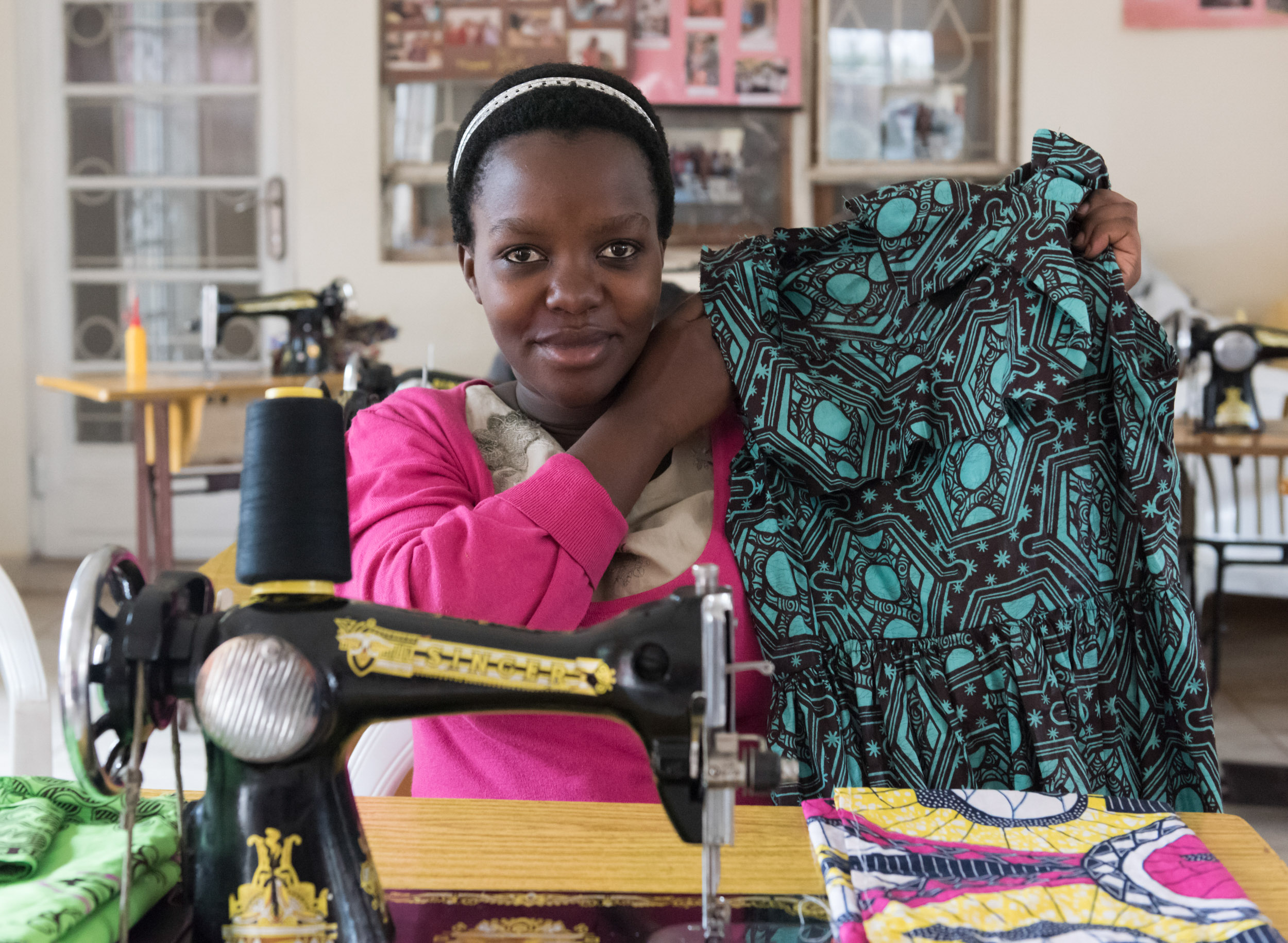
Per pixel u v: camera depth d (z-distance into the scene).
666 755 0.62
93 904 0.58
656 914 0.64
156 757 2.27
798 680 0.95
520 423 1.02
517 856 0.71
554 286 0.90
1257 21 4.73
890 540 0.99
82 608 0.55
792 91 4.82
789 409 0.96
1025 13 4.79
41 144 4.80
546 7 4.76
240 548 0.59
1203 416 2.89
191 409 3.52
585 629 0.64
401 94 4.84
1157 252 4.90
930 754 0.95
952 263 1.01
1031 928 0.59
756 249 1.05
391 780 1.10
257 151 4.83
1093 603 0.96
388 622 0.60
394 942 0.61
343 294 3.79
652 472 0.96
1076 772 0.91
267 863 0.58
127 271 4.87
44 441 4.89
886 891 0.62
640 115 0.93
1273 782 2.54
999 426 0.97
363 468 1.01
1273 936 0.57
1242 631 3.96
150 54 4.79
